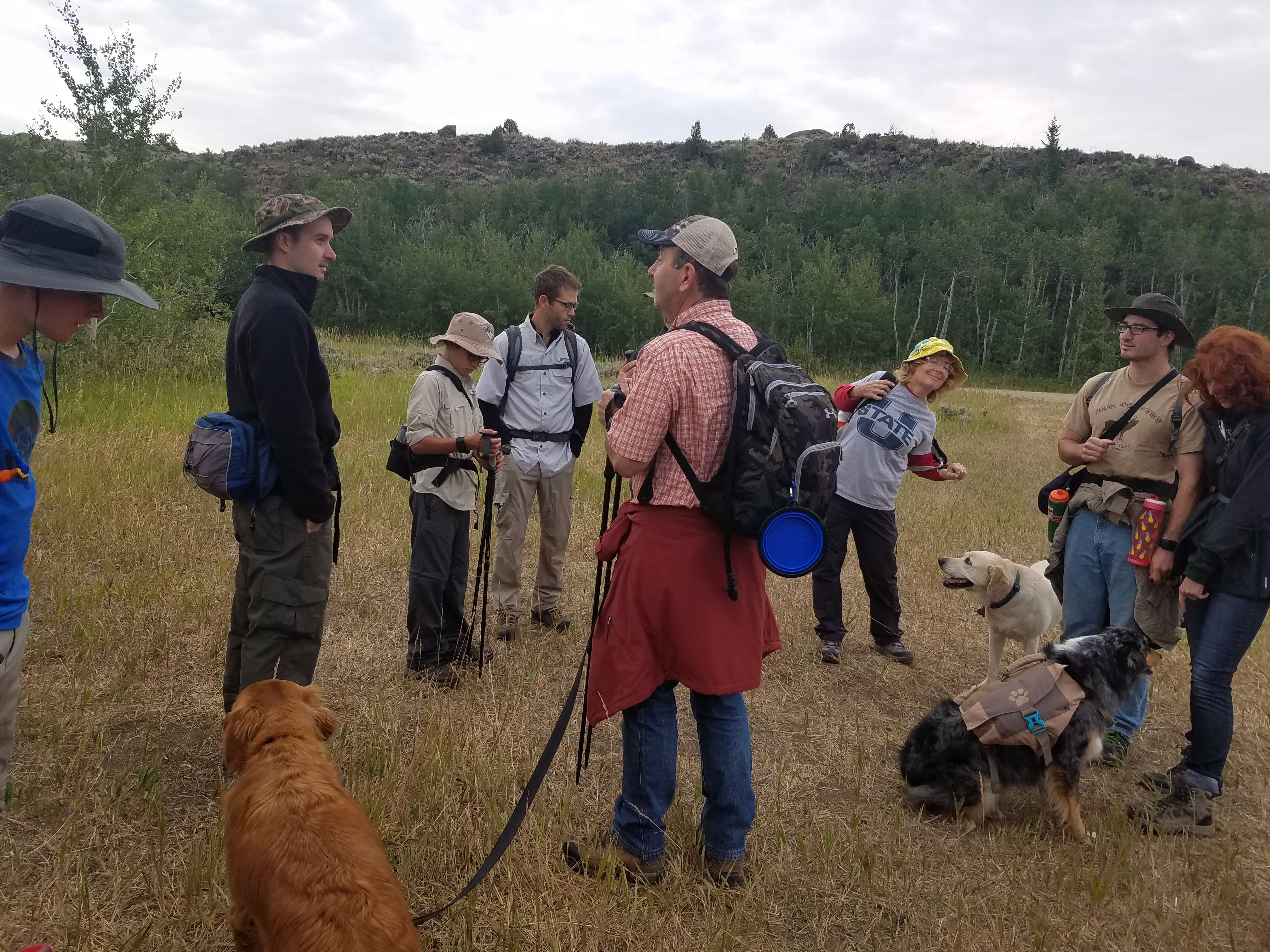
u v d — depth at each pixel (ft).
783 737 13.50
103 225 8.17
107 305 42.09
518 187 288.10
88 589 15.55
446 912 8.56
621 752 12.29
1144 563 12.35
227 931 7.93
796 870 9.84
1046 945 8.78
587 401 16.30
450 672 13.80
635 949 8.35
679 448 8.66
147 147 46.83
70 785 9.89
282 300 9.56
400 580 18.56
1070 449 13.71
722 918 8.63
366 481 26.05
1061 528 14.10
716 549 8.77
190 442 9.64
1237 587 11.19
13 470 7.91
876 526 16.61
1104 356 181.78
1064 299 214.90
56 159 45.16
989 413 70.64
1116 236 226.17
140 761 10.56
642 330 175.11
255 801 6.77
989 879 10.03
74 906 7.98
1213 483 11.69
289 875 6.09
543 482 16.07
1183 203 268.41
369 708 12.65
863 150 398.42
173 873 8.61
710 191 293.43
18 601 8.37
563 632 16.61
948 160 379.55
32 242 7.79
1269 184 358.02
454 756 11.02
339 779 7.75
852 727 14.02
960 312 204.85
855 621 19.02
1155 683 16.25
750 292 187.73
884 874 9.88
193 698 12.34
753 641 9.07
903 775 12.00
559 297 15.51
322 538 10.30
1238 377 11.07
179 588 16.02
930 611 20.04
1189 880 10.12
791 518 8.14
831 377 115.24
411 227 244.22
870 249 224.33
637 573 8.86
